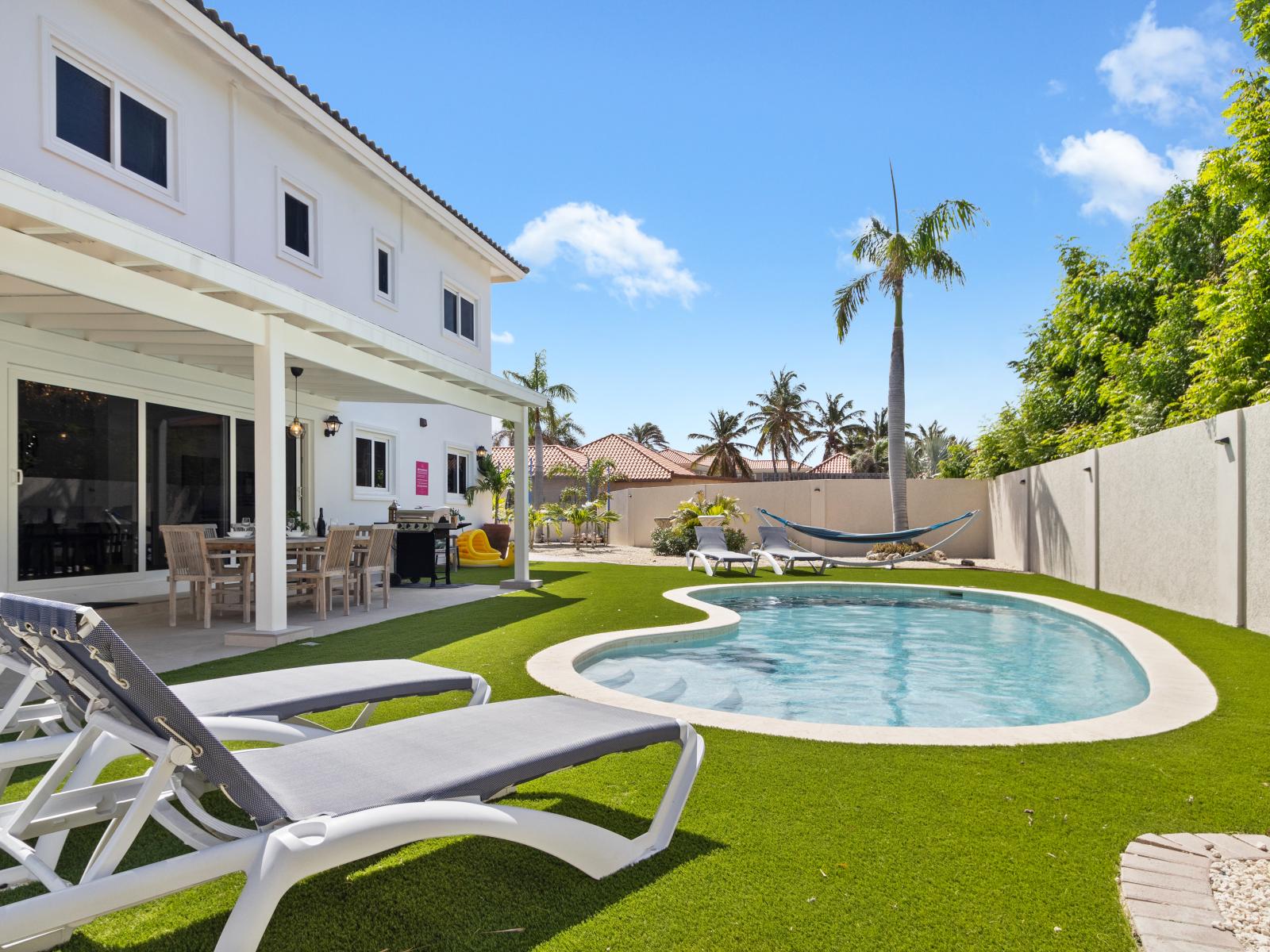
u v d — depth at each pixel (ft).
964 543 71.20
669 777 12.16
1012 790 11.58
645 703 16.66
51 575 29.25
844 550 73.26
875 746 13.76
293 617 29.76
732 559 52.54
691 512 72.54
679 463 177.17
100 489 31.30
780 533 61.52
